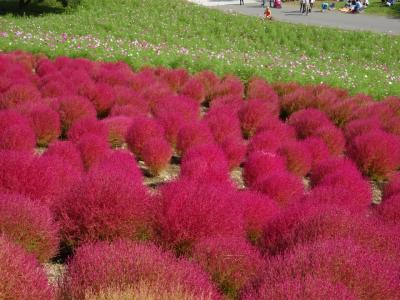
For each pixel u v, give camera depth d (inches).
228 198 188.9
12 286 123.3
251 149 320.5
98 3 1117.7
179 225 172.2
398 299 132.3
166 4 1138.7
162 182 292.2
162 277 128.3
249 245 165.5
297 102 462.0
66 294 130.1
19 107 343.0
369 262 138.2
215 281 151.1
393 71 783.1
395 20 1286.9
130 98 412.8
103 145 284.8
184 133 317.4
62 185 209.2
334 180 248.1
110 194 177.0
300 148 304.3
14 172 199.5
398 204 219.5
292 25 1055.6
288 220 181.5
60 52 617.3
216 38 931.3
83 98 366.3
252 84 522.0
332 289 121.3
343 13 1405.0
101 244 149.0
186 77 531.8
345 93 508.4
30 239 166.1
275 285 125.5
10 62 507.8
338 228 169.8
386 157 317.4
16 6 1210.0
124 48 662.5
